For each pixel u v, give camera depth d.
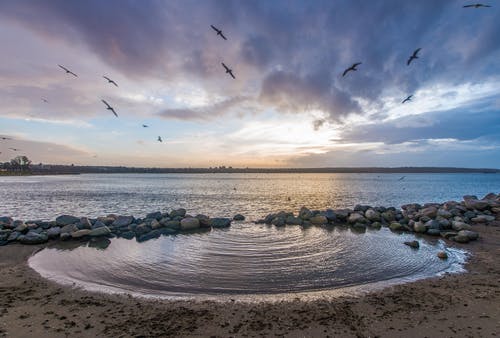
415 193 69.75
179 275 13.30
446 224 23.20
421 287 11.73
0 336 7.75
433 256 16.44
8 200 47.97
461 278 12.84
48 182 120.50
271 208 39.97
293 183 127.44
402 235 21.91
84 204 43.41
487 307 9.74
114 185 101.19
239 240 20.11
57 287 11.55
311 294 11.09
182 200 49.97
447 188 92.25
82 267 14.27
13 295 10.62
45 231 20.12
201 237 20.95
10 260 15.23
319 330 8.30
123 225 22.48
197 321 8.83
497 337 7.91
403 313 9.34
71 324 8.52
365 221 25.38
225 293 11.27
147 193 65.38
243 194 63.81
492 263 15.12
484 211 28.80
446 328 8.38
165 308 9.75
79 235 19.67
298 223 25.64
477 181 155.00
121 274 13.36
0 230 19.83
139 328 8.36
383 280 12.70
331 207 41.34
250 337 7.94
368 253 17.08
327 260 15.70
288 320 8.91
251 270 14.02
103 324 8.56
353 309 9.68
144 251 17.28
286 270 14.04
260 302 10.29
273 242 19.61
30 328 8.23
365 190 79.50
